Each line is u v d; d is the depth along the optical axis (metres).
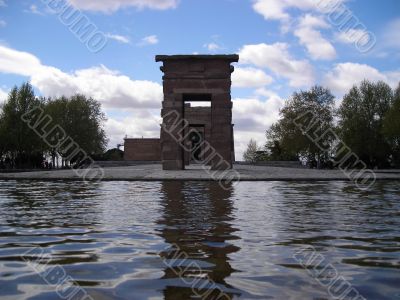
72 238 6.09
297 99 59.06
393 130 49.25
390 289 3.82
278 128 68.69
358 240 5.96
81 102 64.75
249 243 5.73
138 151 79.31
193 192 14.01
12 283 3.98
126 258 4.91
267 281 4.03
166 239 5.99
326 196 12.73
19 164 50.56
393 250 5.34
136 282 3.99
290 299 3.55
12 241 5.90
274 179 21.05
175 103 30.20
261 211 9.09
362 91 56.75
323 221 7.70
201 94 30.86
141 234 6.37
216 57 29.95
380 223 7.50
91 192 14.03
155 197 12.18
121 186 16.97
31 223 7.45
